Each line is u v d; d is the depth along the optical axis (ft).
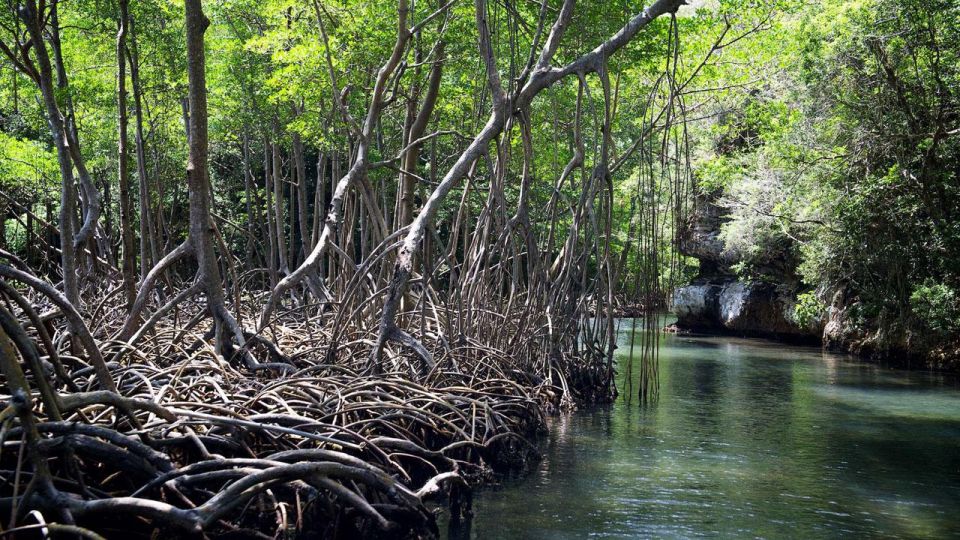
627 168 124.57
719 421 53.93
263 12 74.69
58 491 19.38
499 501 34.45
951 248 81.00
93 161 99.81
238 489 20.71
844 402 62.44
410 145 61.46
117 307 51.37
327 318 57.88
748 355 98.48
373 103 58.95
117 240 120.37
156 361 37.78
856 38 80.28
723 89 77.30
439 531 30.25
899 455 44.24
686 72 76.74
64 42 77.05
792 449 45.52
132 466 21.83
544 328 58.80
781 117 89.40
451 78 79.36
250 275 87.10
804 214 94.32
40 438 19.43
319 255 51.39
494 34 66.23
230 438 26.45
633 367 85.97
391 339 43.83
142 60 72.74
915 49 79.82
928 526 31.91
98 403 22.57
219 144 120.37
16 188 117.19
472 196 94.43
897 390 68.90
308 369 37.55
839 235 90.12
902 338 88.94
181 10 72.95
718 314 130.31
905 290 86.69
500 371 48.80
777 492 36.60
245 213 142.92
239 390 31.94
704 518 32.53
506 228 54.90
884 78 82.99
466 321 54.39
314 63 65.36
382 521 23.77
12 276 24.40
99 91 74.54
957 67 76.59
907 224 84.94
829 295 106.52
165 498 23.08
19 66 53.88
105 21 68.85
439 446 37.01
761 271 122.11
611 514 32.81
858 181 87.81
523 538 29.60
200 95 39.04
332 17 66.59
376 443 30.76
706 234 129.29
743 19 71.56
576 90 90.48
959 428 51.96
